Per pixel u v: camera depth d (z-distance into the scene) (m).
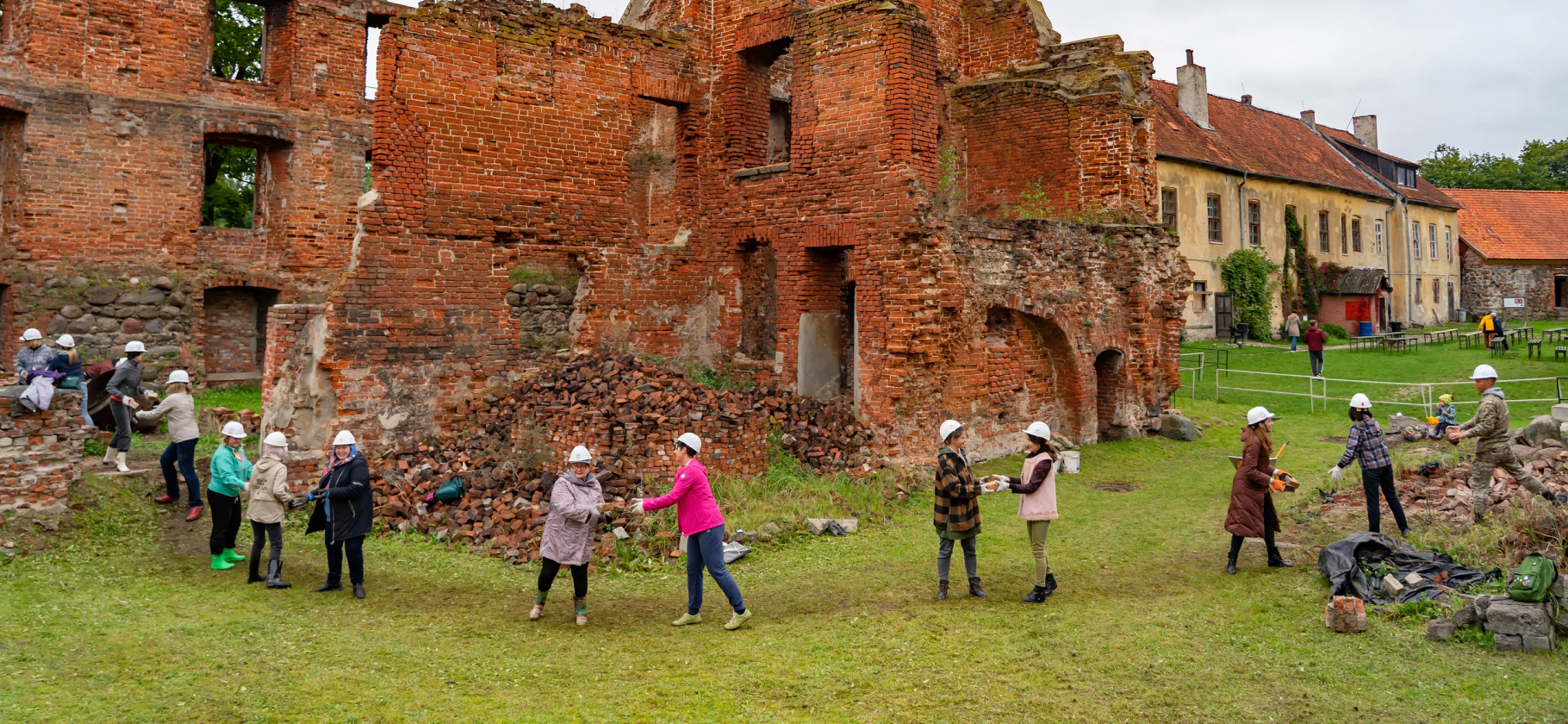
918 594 9.26
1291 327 32.53
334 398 13.05
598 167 15.77
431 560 10.43
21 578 9.27
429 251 13.87
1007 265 16.27
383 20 22.31
